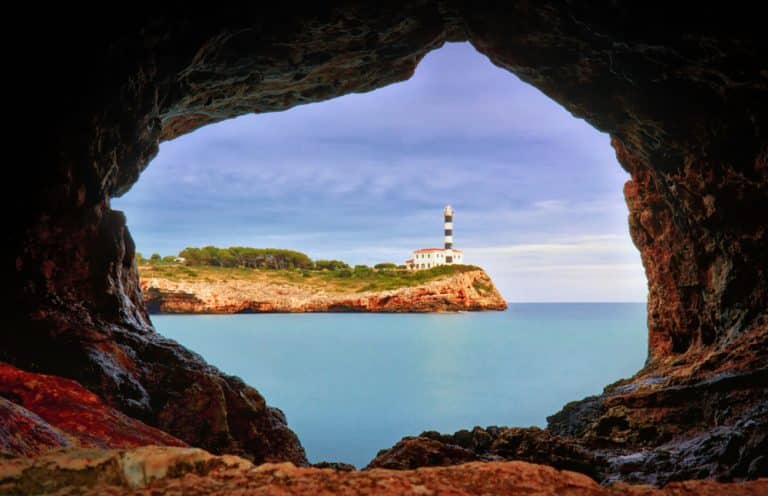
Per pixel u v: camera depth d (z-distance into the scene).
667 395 20.25
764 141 17.80
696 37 16.11
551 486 4.09
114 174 19.09
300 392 52.91
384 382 57.12
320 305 161.88
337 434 38.69
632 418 20.81
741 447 14.86
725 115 18.78
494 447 18.89
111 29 16.44
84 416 10.43
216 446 16.28
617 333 109.19
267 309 155.88
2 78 14.94
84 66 16.33
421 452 15.42
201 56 19.28
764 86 16.55
